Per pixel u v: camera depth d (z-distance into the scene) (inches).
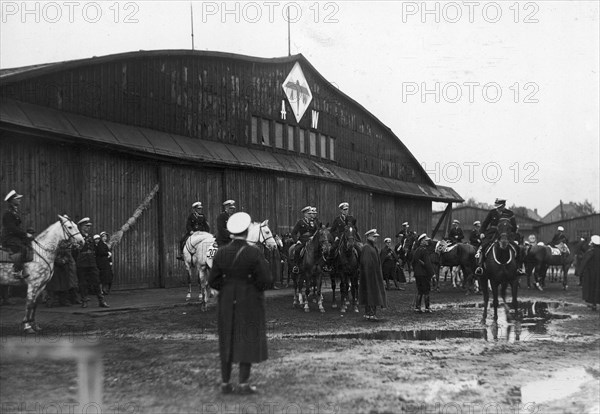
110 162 769.6
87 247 585.9
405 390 305.7
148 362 364.5
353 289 634.8
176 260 860.0
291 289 858.8
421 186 1674.5
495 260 569.3
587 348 430.0
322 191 1202.6
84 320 519.2
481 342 453.4
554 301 799.7
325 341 447.8
